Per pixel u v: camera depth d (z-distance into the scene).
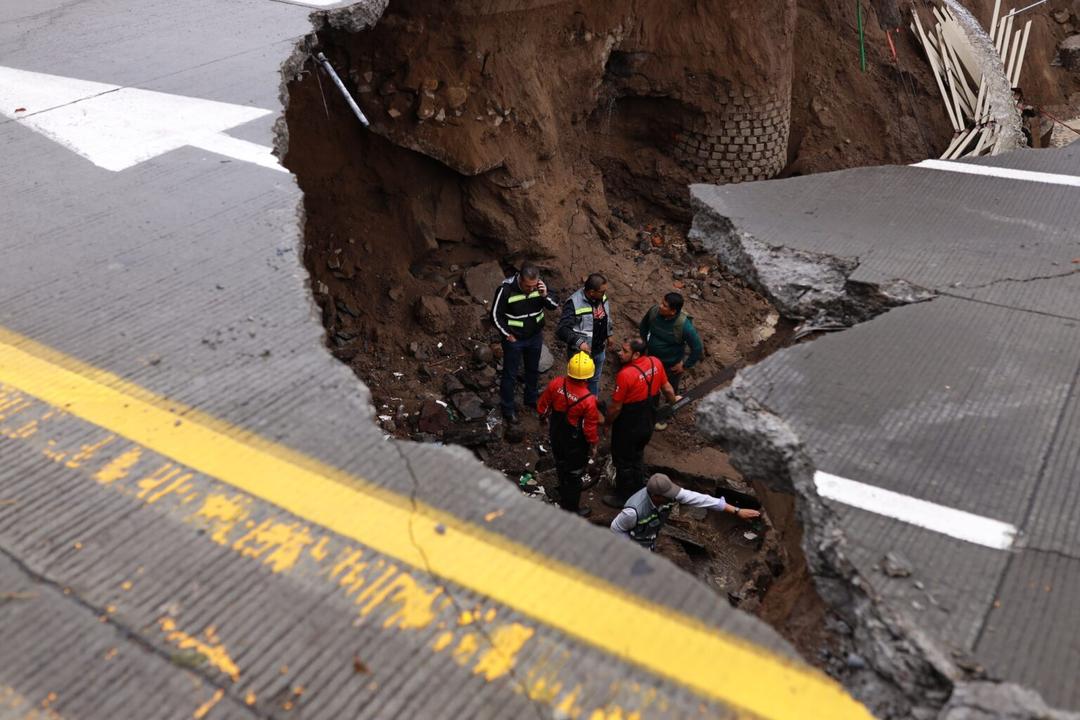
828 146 11.36
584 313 7.41
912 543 2.92
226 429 2.98
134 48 5.95
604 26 9.63
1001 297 4.15
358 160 9.09
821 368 3.69
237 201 4.25
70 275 3.73
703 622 2.40
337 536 2.62
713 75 10.16
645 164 10.76
